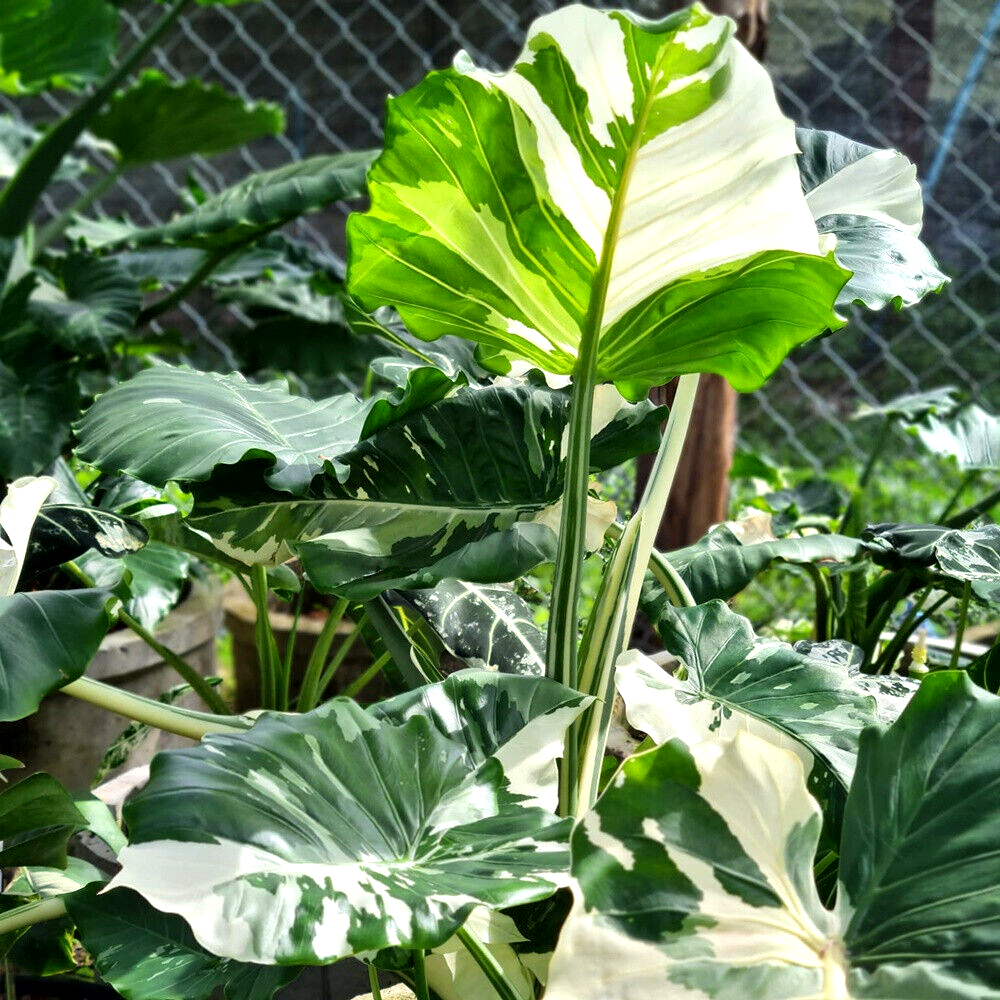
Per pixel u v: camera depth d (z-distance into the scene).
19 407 2.05
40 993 1.18
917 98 3.33
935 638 1.69
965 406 1.70
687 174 0.65
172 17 2.34
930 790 0.63
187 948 0.80
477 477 0.88
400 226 0.72
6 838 0.85
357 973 1.20
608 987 0.58
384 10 3.31
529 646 1.00
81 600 0.81
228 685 2.60
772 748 0.64
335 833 0.66
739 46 0.60
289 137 4.02
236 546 0.83
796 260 0.68
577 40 0.60
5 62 2.74
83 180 4.21
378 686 2.16
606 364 0.79
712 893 0.60
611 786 0.63
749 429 3.76
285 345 2.71
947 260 3.45
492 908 0.59
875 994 0.57
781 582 2.49
